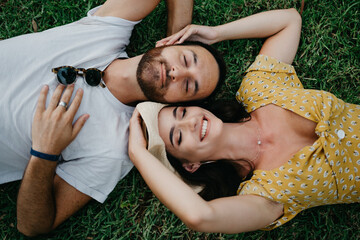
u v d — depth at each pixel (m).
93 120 1.86
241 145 1.90
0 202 2.13
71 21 2.27
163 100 1.90
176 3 2.09
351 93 2.36
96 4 2.29
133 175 2.20
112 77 1.91
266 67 2.06
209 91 1.96
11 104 1.75
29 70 1.79
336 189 1.79
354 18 2.38
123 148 1.89
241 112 2.05
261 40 2.35
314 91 1.86
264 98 1.96
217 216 1.53
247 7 2.38
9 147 1.83
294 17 2.18
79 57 1.88
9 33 2.22
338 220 2.27
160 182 1.62
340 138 1.74
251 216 1.67
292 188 1.74
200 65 1.86
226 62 2.36
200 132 1.79
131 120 1.83
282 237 2.23
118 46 2.00
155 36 2.33
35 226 1.83
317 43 2.37
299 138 1.83
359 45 2.36
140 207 2.23
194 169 1.97
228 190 2.04
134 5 1.96
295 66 2.36
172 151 1.88
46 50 1.83
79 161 1.87
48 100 1.80
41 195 1.75
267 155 1.88
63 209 1.88
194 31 2.08
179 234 2.20
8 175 1.98
